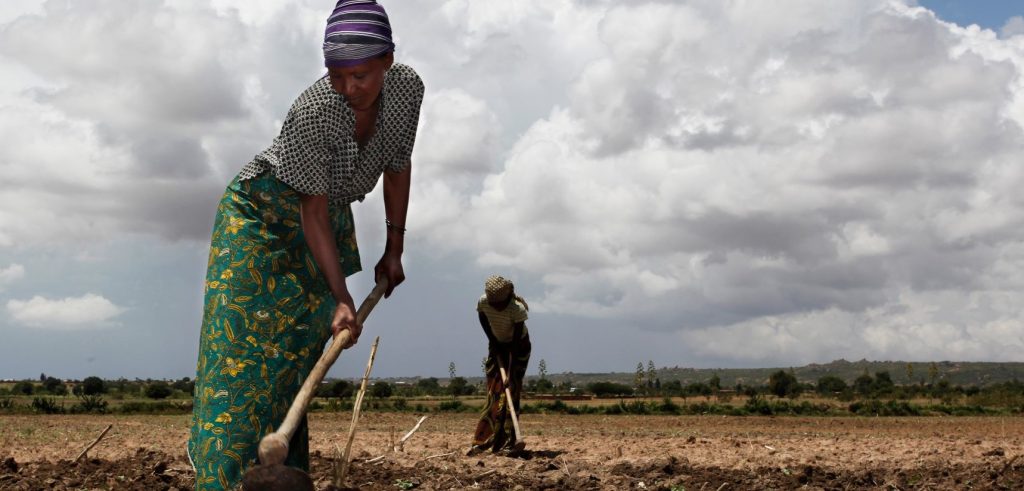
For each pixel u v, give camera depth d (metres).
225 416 3.90
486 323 9.98
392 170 4.37
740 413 42.25
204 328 4.04
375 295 4.30
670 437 17.05
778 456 10.88
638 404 43.03
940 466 9.68
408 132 4.25
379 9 3.97
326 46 3.91
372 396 61.31
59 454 9.82
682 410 43.72
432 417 28.95
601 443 13.76
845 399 75.81
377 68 3.98
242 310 3.96
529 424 24.86
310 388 3.59
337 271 4.02
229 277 3.98
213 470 3.86
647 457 10.34
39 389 88.38
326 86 3.98
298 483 3.03
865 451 12.03
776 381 90.44
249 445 3.91
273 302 4.01
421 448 11.50
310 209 4.01
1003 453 11.19
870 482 8.38
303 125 3.91
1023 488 8.00
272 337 3.99
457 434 15.71
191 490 6.95
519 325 10.05
